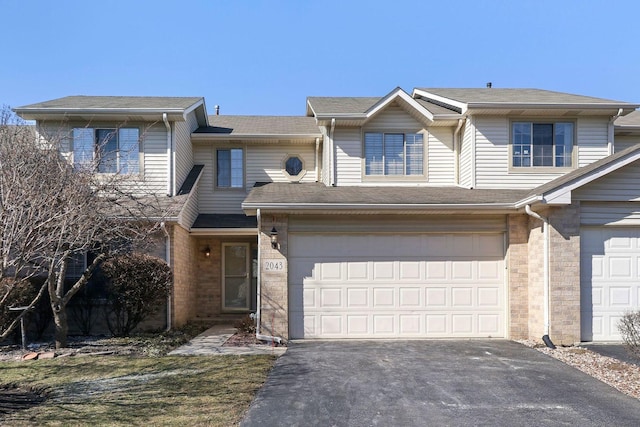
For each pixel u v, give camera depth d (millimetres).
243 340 10383
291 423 5465
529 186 12102
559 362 8180
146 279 10672
